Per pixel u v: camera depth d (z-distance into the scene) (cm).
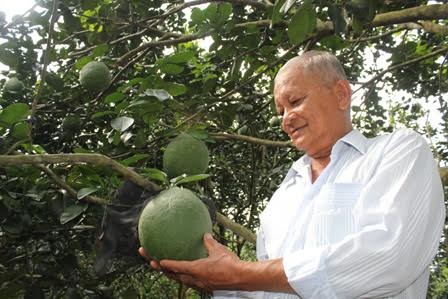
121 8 390
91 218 312
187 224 183
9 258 330
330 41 361
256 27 325
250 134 491
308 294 159
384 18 270
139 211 207
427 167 174
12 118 217
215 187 573
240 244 476
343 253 157
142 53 362
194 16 308
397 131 191
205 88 331
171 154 246
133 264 348
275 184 479
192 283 195
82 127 355
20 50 347
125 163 228
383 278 155
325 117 203
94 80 331
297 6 304
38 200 267
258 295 214
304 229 193
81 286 326
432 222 167
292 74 205
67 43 403
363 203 172
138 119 265
